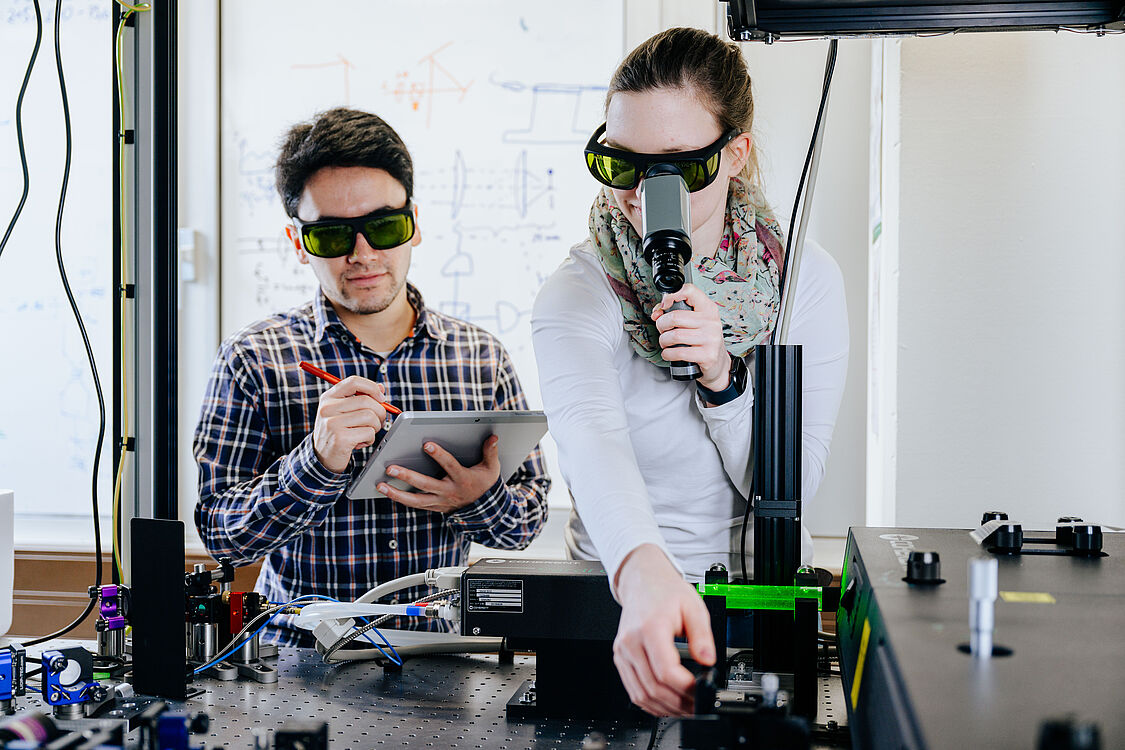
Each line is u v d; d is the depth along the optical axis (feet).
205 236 8.73
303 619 3.88
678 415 4.06
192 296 8.77
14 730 2.29
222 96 8.75
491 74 8.49
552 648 3.27
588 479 3.06
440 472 5.28
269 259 8.73
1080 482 5.09
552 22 8.40
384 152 5.71
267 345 5.84
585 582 3.21
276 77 8.69
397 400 6.02
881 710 1.91
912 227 5.18
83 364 9.08
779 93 8.02
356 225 5.64
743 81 3.80
